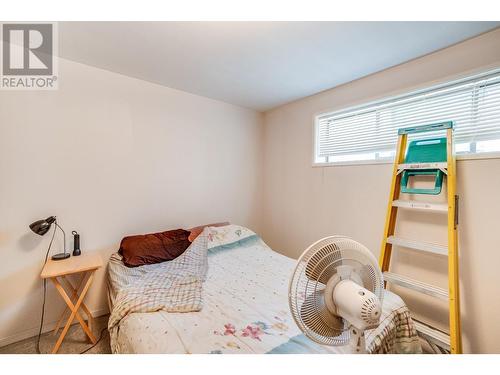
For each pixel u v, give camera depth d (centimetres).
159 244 215
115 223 220
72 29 153
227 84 238
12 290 176
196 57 186
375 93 206
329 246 87
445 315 165
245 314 131
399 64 189
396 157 179
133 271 187
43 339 179
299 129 280
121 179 222
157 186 245
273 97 272
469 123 158
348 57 181
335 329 88
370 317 73
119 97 218
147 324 120
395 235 189
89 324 190
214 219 290
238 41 164
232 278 180
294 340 108
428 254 172
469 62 154
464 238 154
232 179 304
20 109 176
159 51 179
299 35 156
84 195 204
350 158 234
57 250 192
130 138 226
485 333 147
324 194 250
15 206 175
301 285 85
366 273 93
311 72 208
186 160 264
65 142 193
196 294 150
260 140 331
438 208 153
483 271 148
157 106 241
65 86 192
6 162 172
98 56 187
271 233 321
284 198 301
